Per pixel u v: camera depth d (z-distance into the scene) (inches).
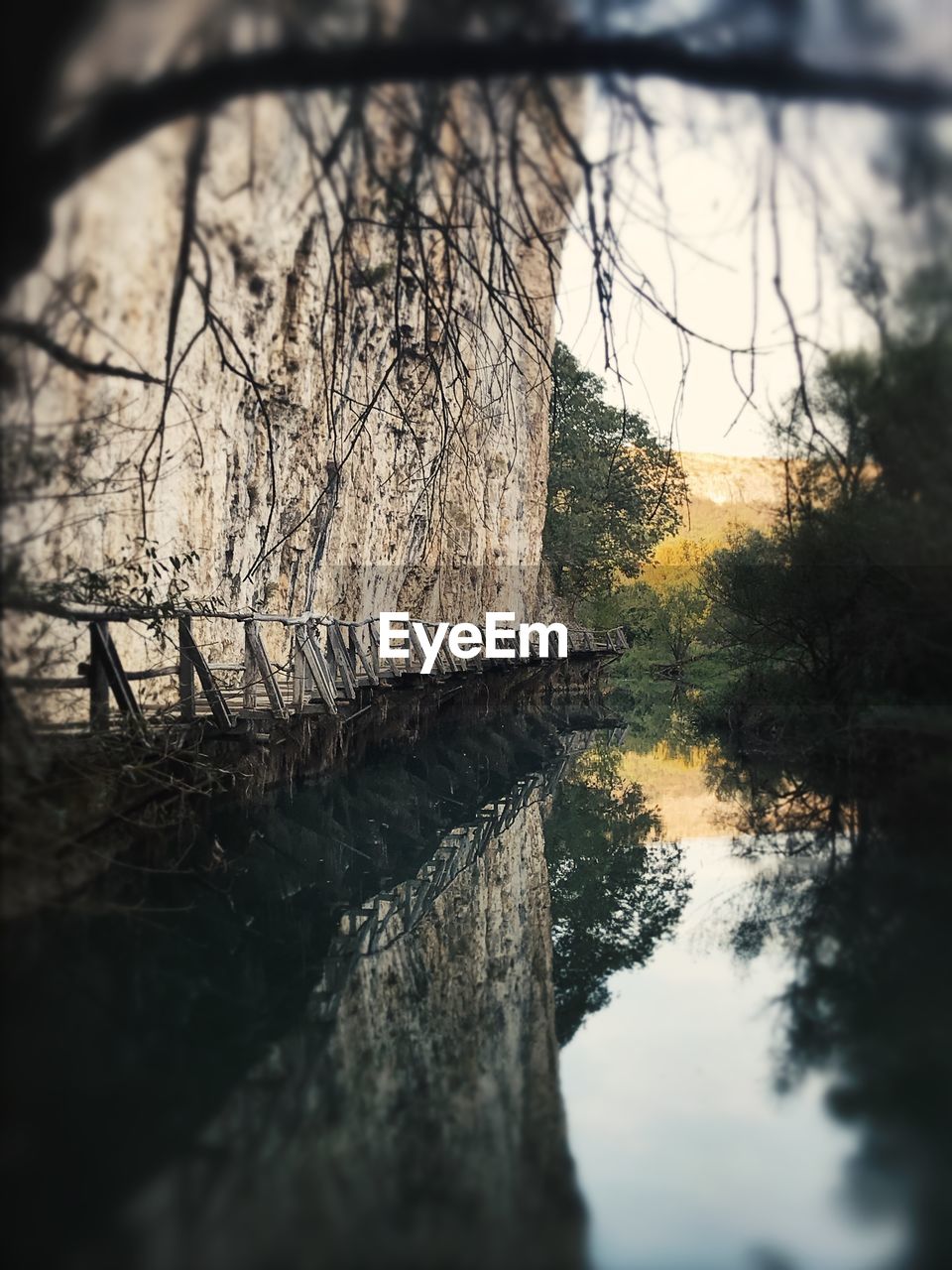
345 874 509.4
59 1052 254.1
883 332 260.4
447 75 226.1
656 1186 193.2
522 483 1504.7
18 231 237.3
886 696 693.9
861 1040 258.7
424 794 747.4
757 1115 221.6
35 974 283.6
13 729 305.0
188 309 567.8
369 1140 214.5
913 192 233.3
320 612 867.4
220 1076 248.1
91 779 349.4
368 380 871.1
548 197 281.9
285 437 743.1
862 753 628.7
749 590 799.7
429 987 332.5
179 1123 219.1
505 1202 187.5
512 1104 233.6
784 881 431.5
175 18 212.7
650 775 808.9
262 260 633.0
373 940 395.5
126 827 377.7
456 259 305.3
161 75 220.8
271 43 219.9
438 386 346.0
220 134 324.8
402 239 294.4
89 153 229.6
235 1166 200.5
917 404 381.4
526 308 293.9
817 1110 222.1
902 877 413.7
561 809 688.4
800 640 813.2
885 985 296.2
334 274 305.4
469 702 1211.9
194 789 411.8
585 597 2052.2
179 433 583.5
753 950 342.6
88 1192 187.9
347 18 219.8
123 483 515.8
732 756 863.1
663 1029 278.4
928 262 243.3
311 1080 249.8
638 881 470.6
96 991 301.9
